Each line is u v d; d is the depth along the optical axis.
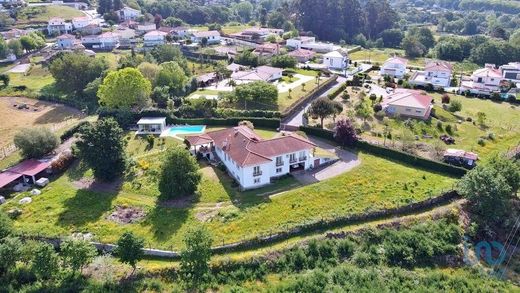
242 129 84.12
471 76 136.62
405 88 124.94
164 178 70.12
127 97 102.00
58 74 133.38
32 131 84.00
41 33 193.75
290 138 77.31
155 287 52.41
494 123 100.00
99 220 65.06
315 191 70.00
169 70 119.69
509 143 89.44
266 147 74.12
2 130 105.44
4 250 52.19
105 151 74.62
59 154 84.81
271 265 56.22
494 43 179.88
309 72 139.25
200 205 68.00
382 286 53.03
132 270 54.94
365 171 75.88
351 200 68.25
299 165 77.94
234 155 73.75
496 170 69.88
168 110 101.25
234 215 64.44
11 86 140.00
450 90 127.19
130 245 53.53
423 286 53.88
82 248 53.31
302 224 62.28
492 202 64.94
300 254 57.44
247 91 104.19
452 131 93.81
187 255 52.12
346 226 63.34
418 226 63.22
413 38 197.38
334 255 58.41
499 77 128.00
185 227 62.62
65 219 65.44
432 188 71.31
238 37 195.75
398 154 80.19
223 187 72.25
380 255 58.72
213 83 127.75
